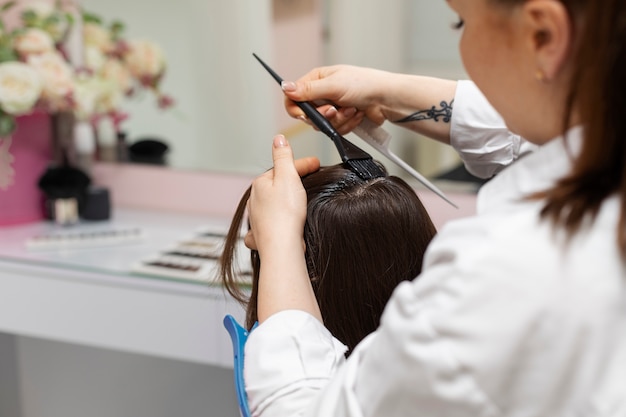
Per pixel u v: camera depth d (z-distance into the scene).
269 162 1.93
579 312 0.49
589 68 0.49
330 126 0.89
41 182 1.99
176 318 1.63
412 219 0.89
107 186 2.14
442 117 0.99
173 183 2.08
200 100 1.98
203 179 2.04
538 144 0.60
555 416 0.50
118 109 2.06
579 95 0.50
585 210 0.50
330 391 0.59
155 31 1.98
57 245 1.82
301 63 1.82
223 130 1.97
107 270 1.66
